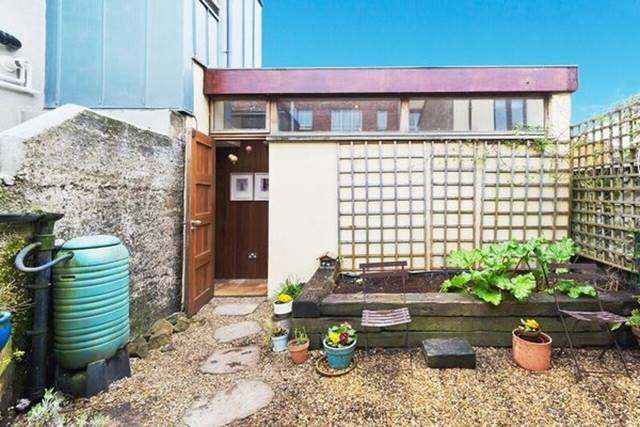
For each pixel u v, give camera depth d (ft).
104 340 7.06
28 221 6.17
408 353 9.15
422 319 9.51
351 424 6.31
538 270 10.83
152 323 10.56
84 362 6.93
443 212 13.89
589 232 12.35
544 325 9.29
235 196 18.13
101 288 6.95
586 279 9.37
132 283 9.60
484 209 13.79
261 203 18.11
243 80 13.78
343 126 14.15
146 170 10.30
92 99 11.92
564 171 13.50
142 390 7.46
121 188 9.12
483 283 9.82
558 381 7.59
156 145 10.85
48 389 6.81
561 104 13.48
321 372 8.05
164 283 11.30
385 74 13.51
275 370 8.38
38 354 6.53
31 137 6.34
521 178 13.73
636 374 7.83
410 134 13.75
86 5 11.95
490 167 13.75
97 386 7.14
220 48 16.55
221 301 14.24
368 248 14.08
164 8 11.94
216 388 7.59
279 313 10.12
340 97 14.06
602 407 6.64
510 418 6.37
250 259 18.13
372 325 8.39
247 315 12.51
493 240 13.79
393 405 6.84
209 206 14.02
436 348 8.51
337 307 9.53
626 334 9.10
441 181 13.88
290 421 6.43
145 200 10.25
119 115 11.89
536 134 13.46
